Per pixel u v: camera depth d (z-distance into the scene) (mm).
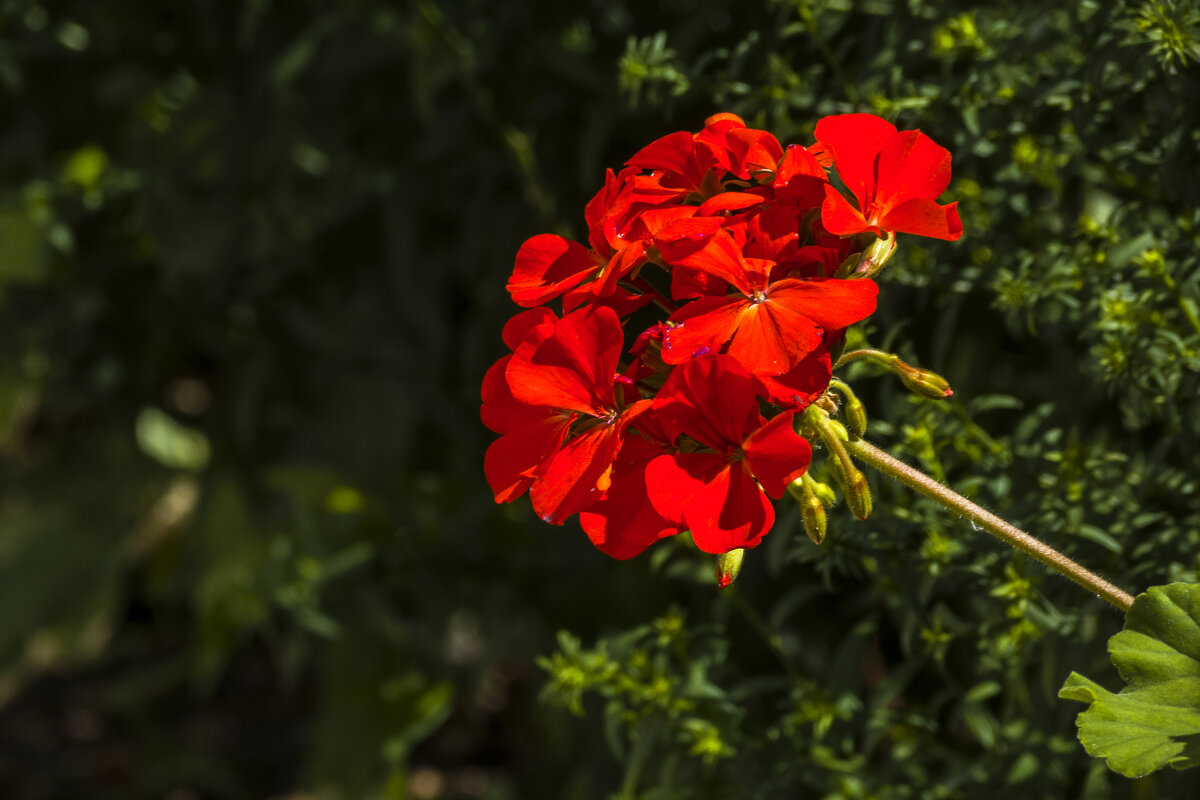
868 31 797
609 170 644
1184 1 686
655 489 595
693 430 598
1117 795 753
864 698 914
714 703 769
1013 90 735
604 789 1138
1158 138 733
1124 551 730
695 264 603
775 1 780
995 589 720
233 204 1307
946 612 738
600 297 626
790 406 598
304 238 1306
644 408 593
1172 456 778
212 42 1289
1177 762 627
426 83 1011
